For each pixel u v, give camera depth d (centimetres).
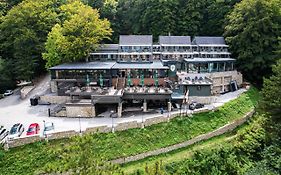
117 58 7200
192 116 5253
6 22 7681
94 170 2692
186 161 4297
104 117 5447
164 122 5025
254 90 6775
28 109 6025
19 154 4238
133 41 7450
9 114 5738
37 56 7656
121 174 2870
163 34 8231
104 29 7200
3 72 7325
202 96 6112
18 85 7950
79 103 5519
